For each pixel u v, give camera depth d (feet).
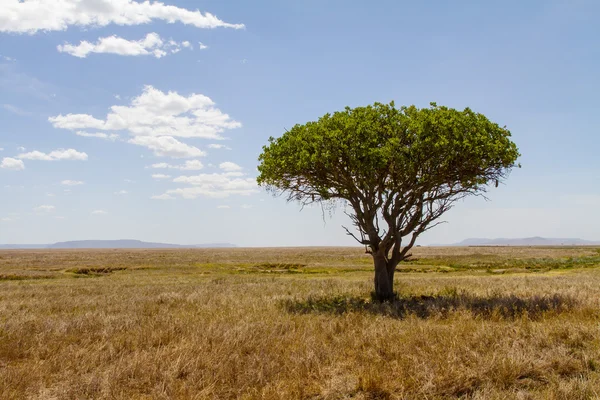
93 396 22.49
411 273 142.72
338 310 51.70
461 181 59.00
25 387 23.85
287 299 61.72
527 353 26.32
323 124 57.06
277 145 61.31
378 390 22.00
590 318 38.60
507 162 55.72
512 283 82.94
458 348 27.78
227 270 163.12
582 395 19.95
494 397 20.48
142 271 160.76
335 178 59.82
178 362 25.98
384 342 30.25
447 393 21.52
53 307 57.57
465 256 262.06
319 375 24.11
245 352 30.14
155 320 42.83
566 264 173.78
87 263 212.02
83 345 33.53
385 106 59.98
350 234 63.82
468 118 54.90
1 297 71.92
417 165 56.08
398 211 60.18
